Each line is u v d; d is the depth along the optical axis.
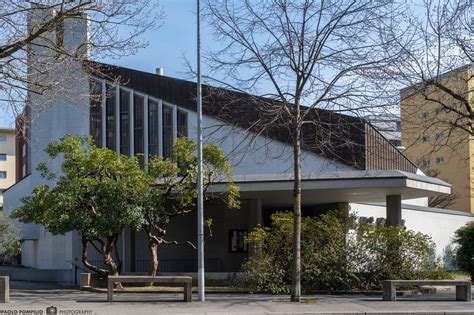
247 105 22.53
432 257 30.27
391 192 27.84
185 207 27.55
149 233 24.67
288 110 19.19
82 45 17.02
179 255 34.03
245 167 31.52
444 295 21.55
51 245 37.31
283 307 17.31
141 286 25.45
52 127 36.38
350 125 22.70
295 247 18.95
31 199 23.94
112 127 36.06
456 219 41.28
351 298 20.25
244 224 34.50
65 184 22.95
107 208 22.70
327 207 34.84
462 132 24.92
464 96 22.45
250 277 22.80
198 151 19.89
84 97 19.08
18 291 24.34
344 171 26.56
